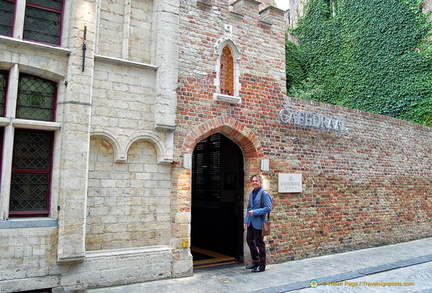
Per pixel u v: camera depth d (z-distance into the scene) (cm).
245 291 604
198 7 768
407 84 1420
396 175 1138
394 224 1107
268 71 870
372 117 1092
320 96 1709
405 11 1452
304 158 912
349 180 1003
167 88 695
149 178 686
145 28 711
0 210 560
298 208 884
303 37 1845
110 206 643
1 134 589
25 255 562
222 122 777
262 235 736
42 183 609
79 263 600
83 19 627
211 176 1007
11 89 577
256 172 826
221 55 814
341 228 966
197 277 695
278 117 875
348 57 1627
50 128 605
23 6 599
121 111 660
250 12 853
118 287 617
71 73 607
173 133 707
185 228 706
